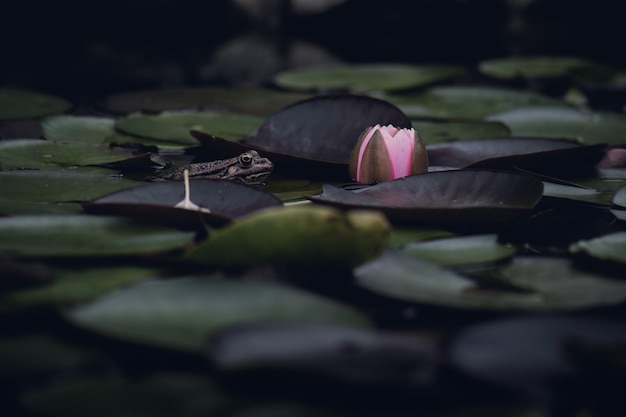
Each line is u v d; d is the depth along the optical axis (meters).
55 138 1.56
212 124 1.62
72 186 1.39
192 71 2.10
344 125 1.50
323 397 1.14
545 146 1.49
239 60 2.26
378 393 1.14
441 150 1.51
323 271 1.26
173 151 1.56
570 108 1.70
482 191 1.36
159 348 1.19
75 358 1.18
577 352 1.17
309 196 1.35
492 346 1.18
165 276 1.25
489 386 1.15
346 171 1.47
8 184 1.38
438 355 1.17
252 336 1.17
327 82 1.88
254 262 1.26
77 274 1.25
